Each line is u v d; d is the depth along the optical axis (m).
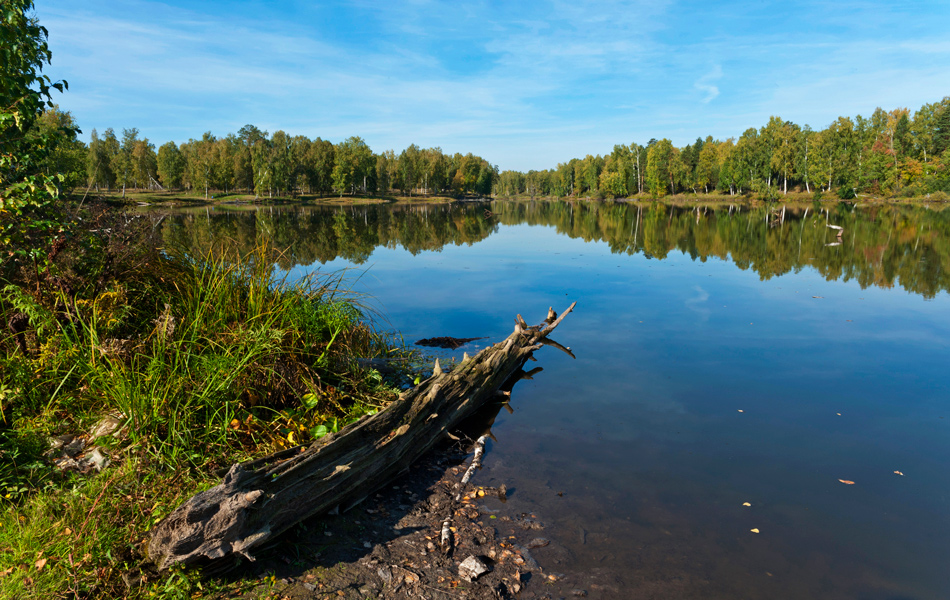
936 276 12.73
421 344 7.61
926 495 3.91
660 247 19.61
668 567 3.20
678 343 7.76
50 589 2.46
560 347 7.66
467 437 4.97
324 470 3.40
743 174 70.12
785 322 8.85
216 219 32.12
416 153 100.50
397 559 3.21
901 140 62.41
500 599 2.91
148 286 5.27
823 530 3.53
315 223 30.94
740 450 4.62
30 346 4.28
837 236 21.31
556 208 63.06
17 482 3.17
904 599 2.92
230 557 2.89
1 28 4.39
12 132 4.78
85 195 5.90
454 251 18.47
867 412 5.34
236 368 4.27
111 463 3.45
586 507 3.82
